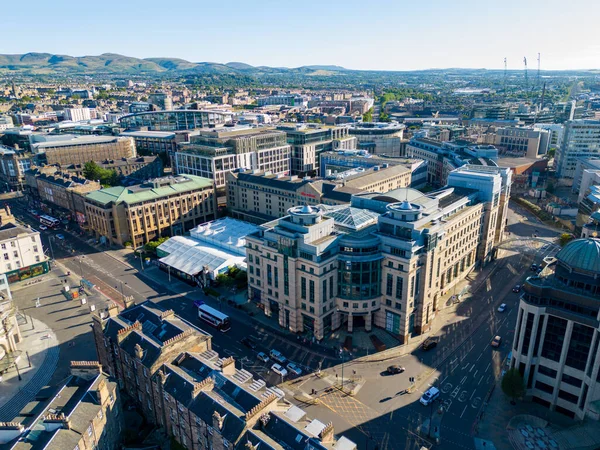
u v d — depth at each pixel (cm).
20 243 17400
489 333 13725
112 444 9250
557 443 9550
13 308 13062
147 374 9819
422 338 13500
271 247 13725
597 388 9631
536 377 10731
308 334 13612
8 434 7969
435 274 13750
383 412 10512
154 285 17100
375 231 13600
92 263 19262
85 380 9331
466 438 9762
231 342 13325
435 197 16412
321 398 10988
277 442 7762
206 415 8406
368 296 13338
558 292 9925
